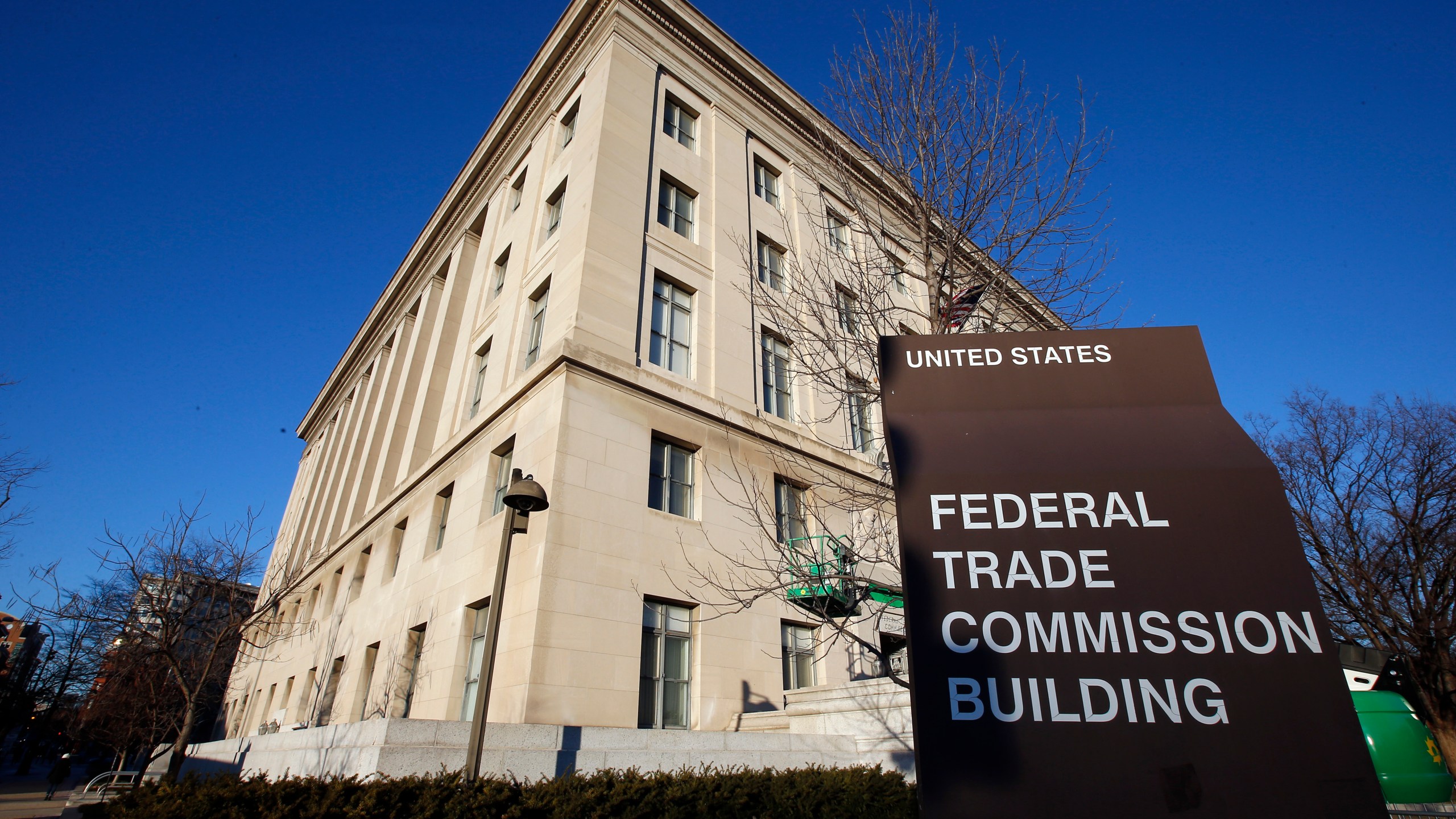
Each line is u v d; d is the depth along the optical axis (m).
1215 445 3.29
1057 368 3.69
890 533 11.38
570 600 12.84
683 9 22.11
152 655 22.56
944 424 3.49
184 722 17.56
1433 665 19.03
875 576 14.93
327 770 8.65
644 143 19.52
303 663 25.48
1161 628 2.84
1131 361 3.68
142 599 21.00
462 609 15.10
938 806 2.54
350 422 36.84
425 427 24.34
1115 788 2.54
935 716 2.70
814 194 23.48
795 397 19.61
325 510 34.22
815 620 16.44
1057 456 3.30
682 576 14.60
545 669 12.05
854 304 12.19
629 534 14.17
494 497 16.47
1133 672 2.76
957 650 2.82
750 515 16.36
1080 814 2.49
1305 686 2.69
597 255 16.69
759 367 19.05
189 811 6.36
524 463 14.98
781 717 13.00
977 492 3.19
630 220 17.92
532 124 24.25
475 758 7.66
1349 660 10.15
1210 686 2.71
